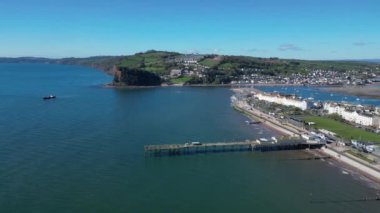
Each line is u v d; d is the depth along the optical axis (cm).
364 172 14838
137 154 16612
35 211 10906
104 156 16100
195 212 11194
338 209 11669
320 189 13162
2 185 12588
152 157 16262
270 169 15200
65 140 18462
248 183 13588
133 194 12306
